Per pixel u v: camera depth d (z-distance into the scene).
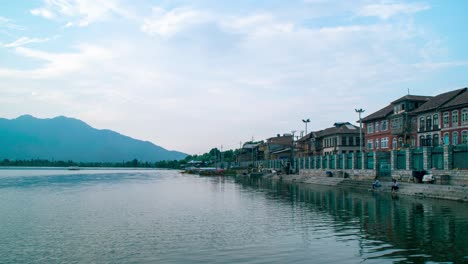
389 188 49.81
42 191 61.81
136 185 79.50
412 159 53.53
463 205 35.19
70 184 82.88
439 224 25.61
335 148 101.50
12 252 19.97
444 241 20.73
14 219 30.92
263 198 47.06
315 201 41.78
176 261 17.86
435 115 66.88
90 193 57.53
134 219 30.56
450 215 29.31
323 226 26.17
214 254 19.00
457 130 60.91
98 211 35.66
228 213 33.59
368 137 89.00
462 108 59.91
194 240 22.27
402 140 76.31
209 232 24.67
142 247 20.70
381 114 82.44
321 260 17.61
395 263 16.84
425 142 68.88
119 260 18.25
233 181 96.88
